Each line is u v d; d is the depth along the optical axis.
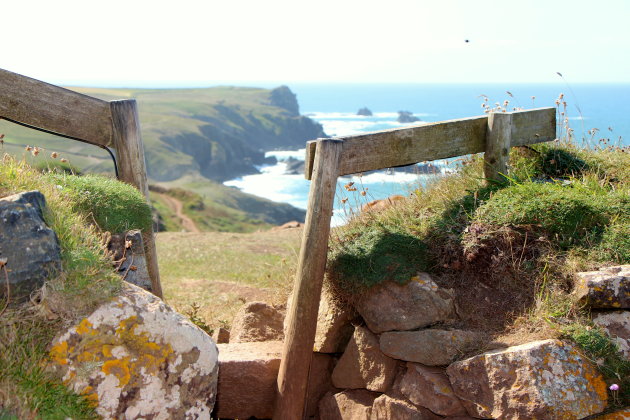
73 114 5.16
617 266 4.17
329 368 4.91
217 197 109.44
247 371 4.45
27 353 3.14
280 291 6.26
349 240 5.07
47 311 3.26
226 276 10.61
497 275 4.53
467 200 5.18
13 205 3.35
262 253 13.62
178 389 3.43
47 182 4.55
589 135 6.71
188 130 188.88
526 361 3.69
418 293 4.41
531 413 3.57
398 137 4.88
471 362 3.88
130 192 5.09
